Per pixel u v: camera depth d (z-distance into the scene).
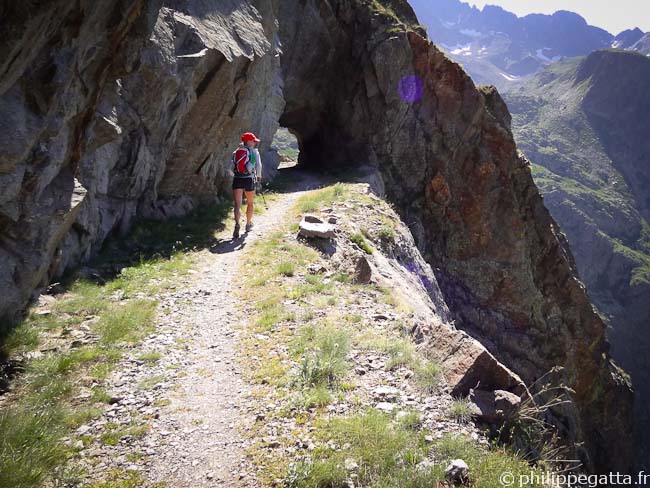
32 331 6.79
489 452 4.75
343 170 36.50
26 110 6.08
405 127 37.88
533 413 5.64
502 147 38.12
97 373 6.04
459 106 37.31
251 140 13.88
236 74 17.61
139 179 13.37
